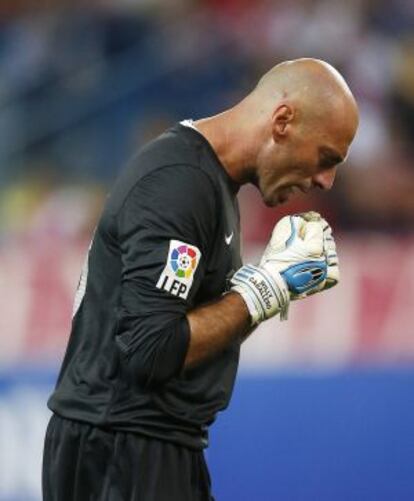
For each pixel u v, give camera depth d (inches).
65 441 518.6
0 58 1501.0
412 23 1449.3
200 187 495.2
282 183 513.7
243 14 1483.8
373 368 1008.9
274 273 507.8
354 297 1056.8
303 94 504.7
